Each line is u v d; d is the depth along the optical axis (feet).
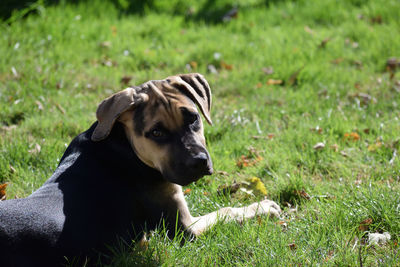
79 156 13.32
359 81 25.79
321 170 18.06
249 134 20.98
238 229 14.01
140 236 13.47
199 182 17.49
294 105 23.45
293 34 32.65
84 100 24.18
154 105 12.95
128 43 31.22
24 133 20.56
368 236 13.48
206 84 14.94
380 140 19.45
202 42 31.83
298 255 12.80
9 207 11.41
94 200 12.33
